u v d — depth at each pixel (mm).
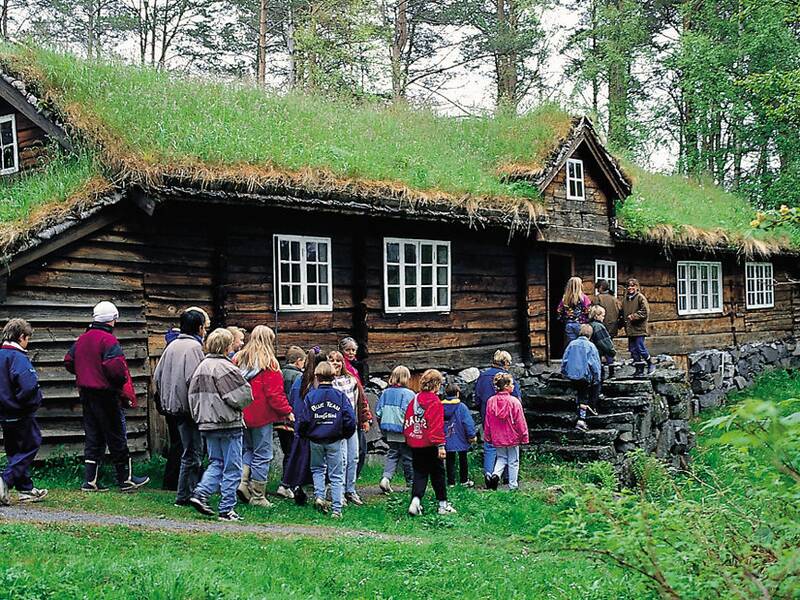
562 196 17281
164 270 12008
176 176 11500
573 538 5086
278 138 13984
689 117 33375
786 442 4051
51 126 13141
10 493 9477
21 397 8969
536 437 14023
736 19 30078
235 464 8977
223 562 7141
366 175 13734
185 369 9266
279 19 32656
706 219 22312
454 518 10133
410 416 10297
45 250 10875
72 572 6293
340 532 9008
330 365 9859
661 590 4793
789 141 29719
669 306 21359
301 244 13461
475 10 32656
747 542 4836
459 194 14812
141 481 10258
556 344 19891
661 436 14562
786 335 25922
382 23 29406
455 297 15531
